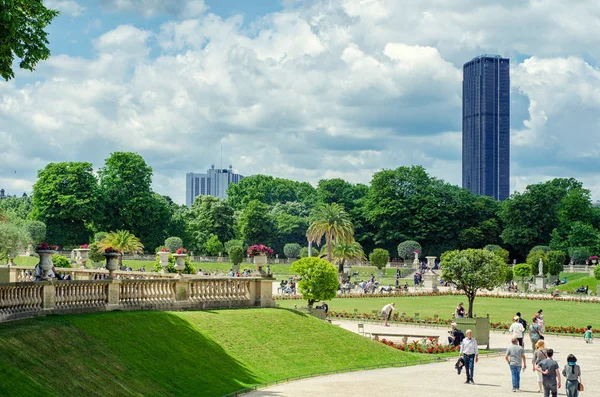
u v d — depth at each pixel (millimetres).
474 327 48000
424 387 31594
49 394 22203
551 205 158625
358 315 66500
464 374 36188
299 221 175500
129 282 32656
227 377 30094
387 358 39500
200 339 32062
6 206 165625
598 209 165250
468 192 170250
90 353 26172
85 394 23578
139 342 29078
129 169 141125
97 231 138000
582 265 132625
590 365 40594
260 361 33031
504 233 159625
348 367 36188
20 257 92938
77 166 134500
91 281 30562
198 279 36094
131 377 26328
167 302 34438
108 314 29969
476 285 55094
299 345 36156
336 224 128375
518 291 102562
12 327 25203
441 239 166125
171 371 28375
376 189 170625
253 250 39750
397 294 92688
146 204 140250
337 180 183625
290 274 128125
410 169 170375
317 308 55500
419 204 164625
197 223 160875
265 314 37219
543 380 27719
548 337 57062
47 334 25453
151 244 141375
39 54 28188
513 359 31031
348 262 138500
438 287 109875
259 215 165875
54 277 31453
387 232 166500
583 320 67750
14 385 21531
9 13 25406
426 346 45094
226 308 37188
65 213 131250
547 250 147000
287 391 29562
